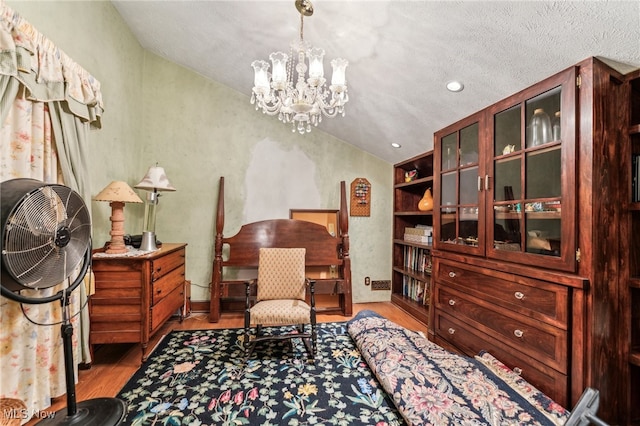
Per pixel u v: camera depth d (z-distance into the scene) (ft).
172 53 10.55
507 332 5.97
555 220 5.23
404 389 5.49
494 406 4.87
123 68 9.43
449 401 5.06
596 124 4.61
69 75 5.89
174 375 6.59
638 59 4.41
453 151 7.98
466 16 4.75
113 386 6.19
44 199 4.00
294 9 6.13
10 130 4.96
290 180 11.96
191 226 11.27
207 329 9.43
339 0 5.37
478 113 6.91
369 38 6.10
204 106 11.41
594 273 4.60
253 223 10.99
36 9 5.69
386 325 8.63
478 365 6.14
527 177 5.69
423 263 11.24
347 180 12.46
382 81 7.40
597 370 4.61
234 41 8.30
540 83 5.36
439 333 8.28
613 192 4.75
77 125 6.38
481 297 6.69
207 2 7.00
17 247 3.66
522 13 4.33
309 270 11.89
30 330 5.18
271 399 5.75
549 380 5.08
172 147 11.18
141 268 7.09
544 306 5.22
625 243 4.82
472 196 7.27
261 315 7.36
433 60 6.01
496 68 5.57
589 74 4.63
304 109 5.86
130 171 10.07
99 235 8.23
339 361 7.29
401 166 12.47
